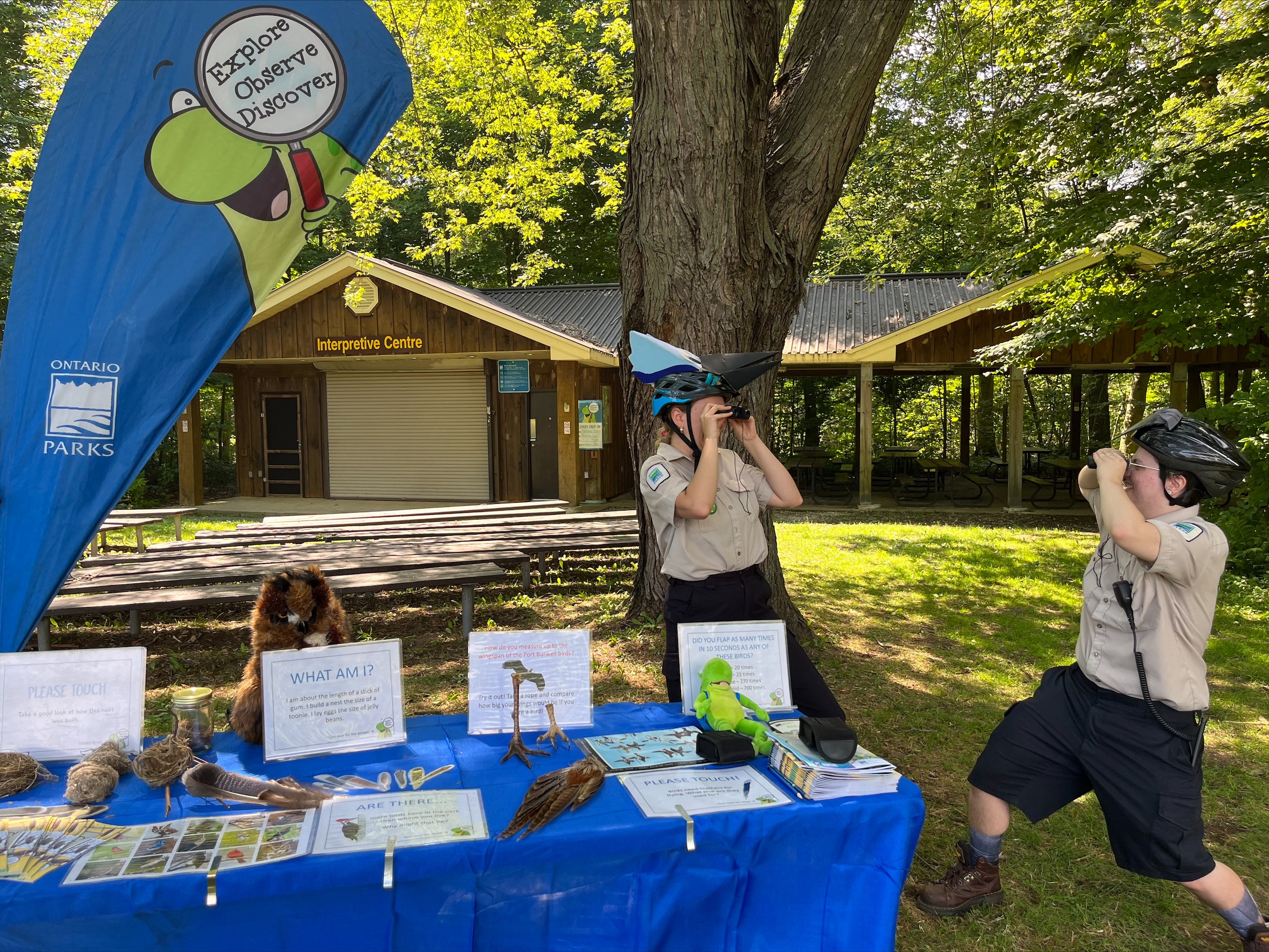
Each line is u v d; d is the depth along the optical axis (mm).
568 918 1951
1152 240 7926
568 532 8477
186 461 14703
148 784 2105
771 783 2184
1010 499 13477
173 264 2721
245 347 14117
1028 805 2574
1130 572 2379
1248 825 3432
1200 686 2338
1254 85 7625
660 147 4637
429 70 9883
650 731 2521
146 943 1748
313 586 2523
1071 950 2631
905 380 25688
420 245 22859
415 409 15648
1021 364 10578
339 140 2834
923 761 3998
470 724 2523
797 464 15812
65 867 1721
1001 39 8484
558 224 22547
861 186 11875
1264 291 8039
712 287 4734
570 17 18594
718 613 2768
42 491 2660
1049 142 8648
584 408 13820
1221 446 2311
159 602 5332
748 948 2037
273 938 1810
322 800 2029
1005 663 5500
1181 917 2812
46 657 2283
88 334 2674
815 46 4988
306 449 16188
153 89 2672
